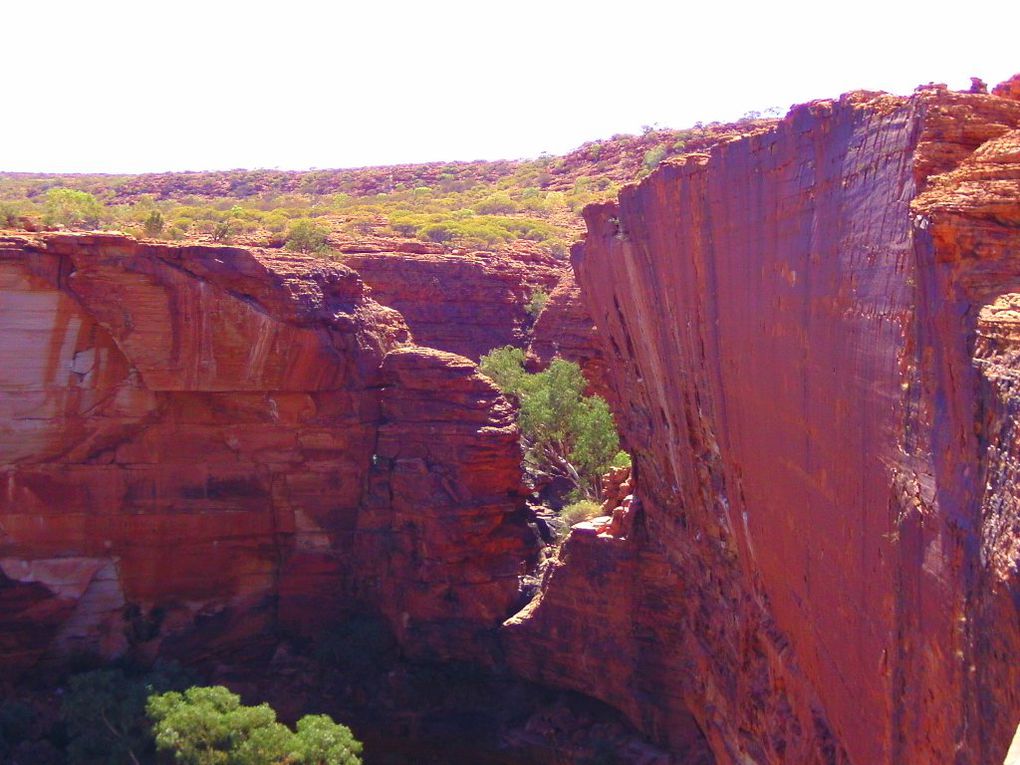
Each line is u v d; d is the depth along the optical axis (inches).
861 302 393.1
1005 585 252.2
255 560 1331.2
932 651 318.7
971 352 297.0
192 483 1302.9
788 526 522.6
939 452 312.5
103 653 1258.6
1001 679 259.4
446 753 1181.7
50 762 1064.2
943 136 350.0
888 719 370.0
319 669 1275.8
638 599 1079.0
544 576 1237.7
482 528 1288.1
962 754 290.4
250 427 1321.4
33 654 1234.6
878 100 400.2
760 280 555.2
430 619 1283.2
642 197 835.4
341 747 1009.5
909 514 337.7
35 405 1252.5
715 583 784.9
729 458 661.9
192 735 991.6
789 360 502.0
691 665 893.2
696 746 1031.6
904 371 344.8
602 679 1111.0
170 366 1280.8
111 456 1279.5
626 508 1103.6
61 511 1261.1
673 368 802.8
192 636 1285.7
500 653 1239.5
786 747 551.2
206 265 1289.4
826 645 461.4
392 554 1321.4
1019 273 304.0
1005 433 264.4
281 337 1307.8
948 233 315.9
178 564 1298.0
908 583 341.1
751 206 566.9
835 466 430.3
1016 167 325.4
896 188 363.3
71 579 1261.1
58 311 1254.9
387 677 1259.8
